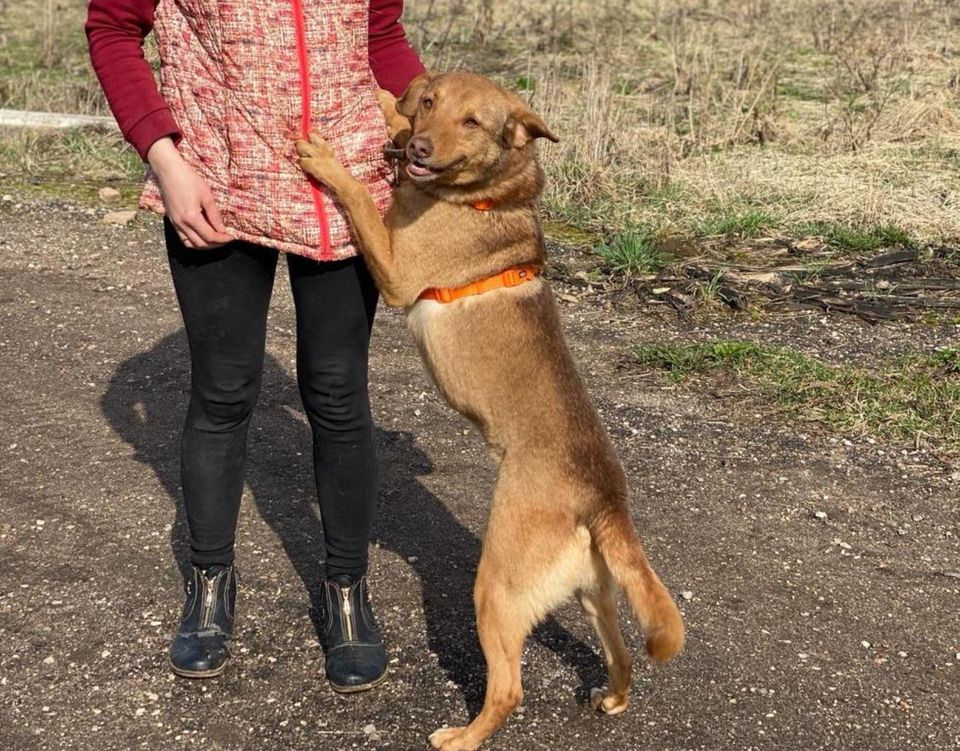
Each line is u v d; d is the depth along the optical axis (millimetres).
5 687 3076
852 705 3117
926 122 8336
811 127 8359
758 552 3854
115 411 4746
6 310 5738
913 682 3223
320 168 2795
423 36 10891
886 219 6777
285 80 2760
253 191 2783
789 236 6688
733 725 3023
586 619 3465
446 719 3010
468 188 3115
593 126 7758
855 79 9188
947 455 4477
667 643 2602
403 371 5188
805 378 5027
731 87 9188
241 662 3209
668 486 4254
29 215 7113
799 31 11180
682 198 7191
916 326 5617
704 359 5215
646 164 7551
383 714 3020
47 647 3248
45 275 6211
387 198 3035
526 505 2850
